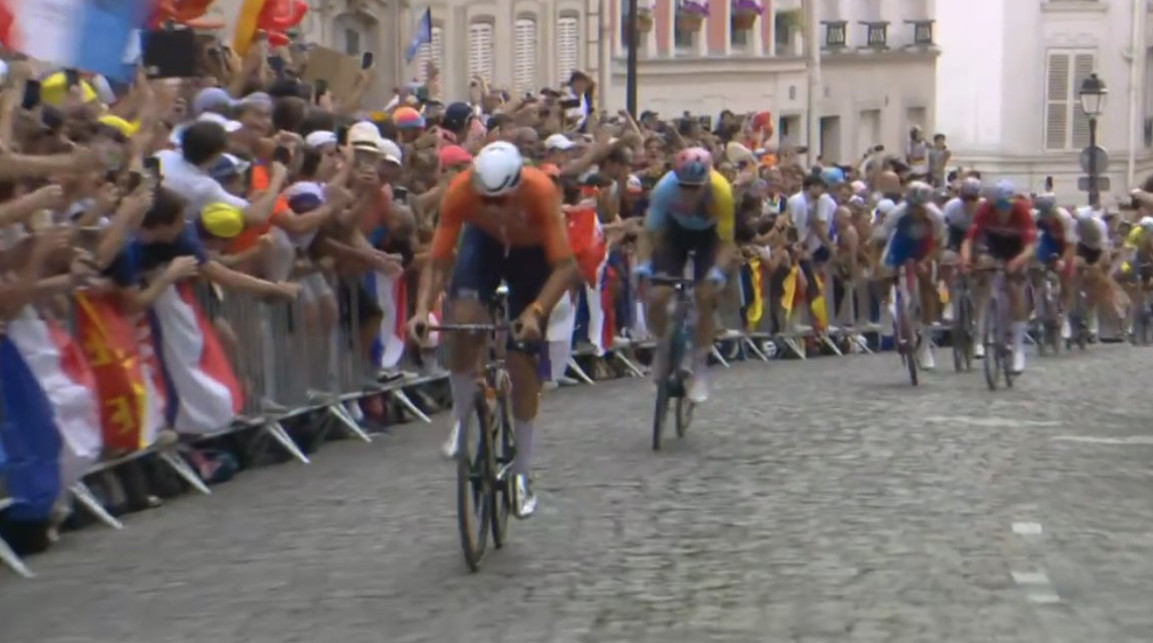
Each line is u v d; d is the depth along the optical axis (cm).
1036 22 15962
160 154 3105
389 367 3806
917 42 14712
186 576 2353
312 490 2997
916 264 4784
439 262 2442
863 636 1986
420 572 2338
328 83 4819
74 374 2656
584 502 2811
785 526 2605
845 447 3394
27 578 2378
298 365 3406
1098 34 16012
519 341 2389
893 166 8112
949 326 6900
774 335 6144
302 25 7419
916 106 14762
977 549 2439
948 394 4466
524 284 2511
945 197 7300
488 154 2359
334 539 2569
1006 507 2755
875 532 2555
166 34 3319
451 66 8862
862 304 6681
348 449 3506
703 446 3419
